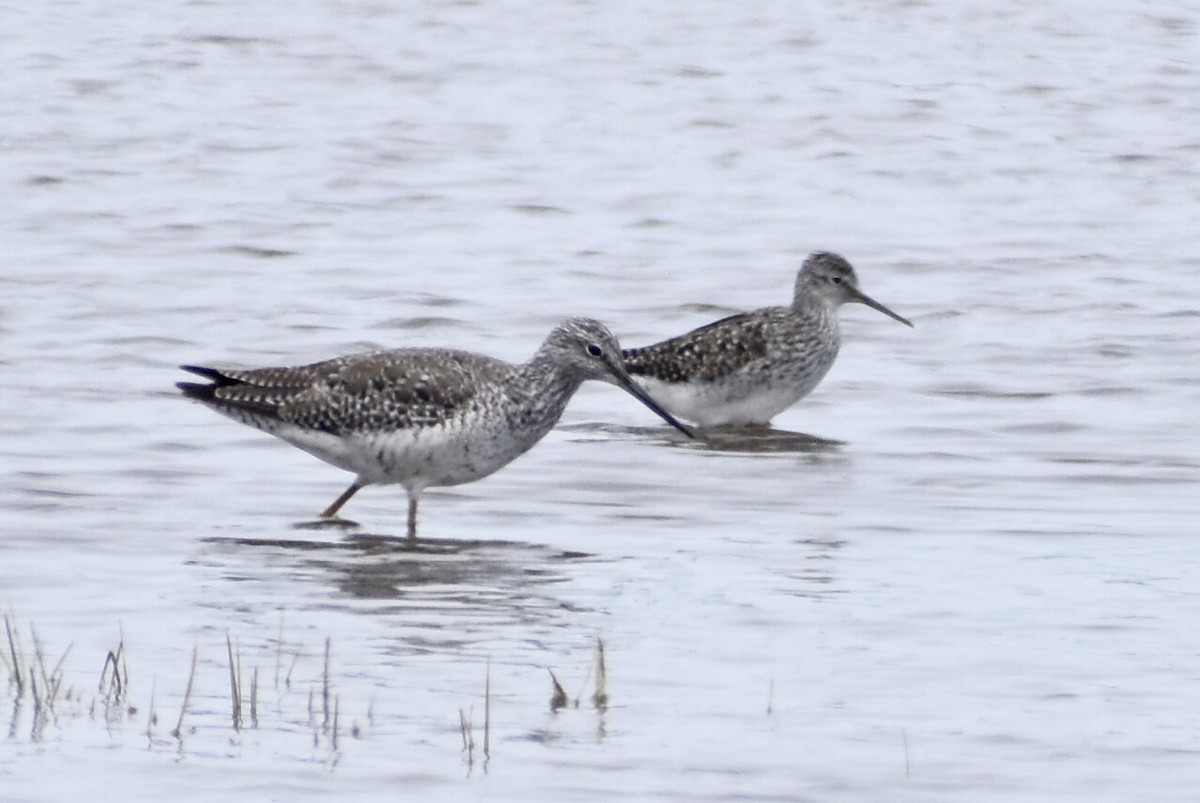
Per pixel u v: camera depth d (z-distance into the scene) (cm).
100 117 3328
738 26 4309
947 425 1773
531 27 4291
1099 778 938
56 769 936
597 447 1692
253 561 1319
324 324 2117
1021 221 2750
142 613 1190
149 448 1620
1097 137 3328
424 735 988
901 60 3959
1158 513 1462
